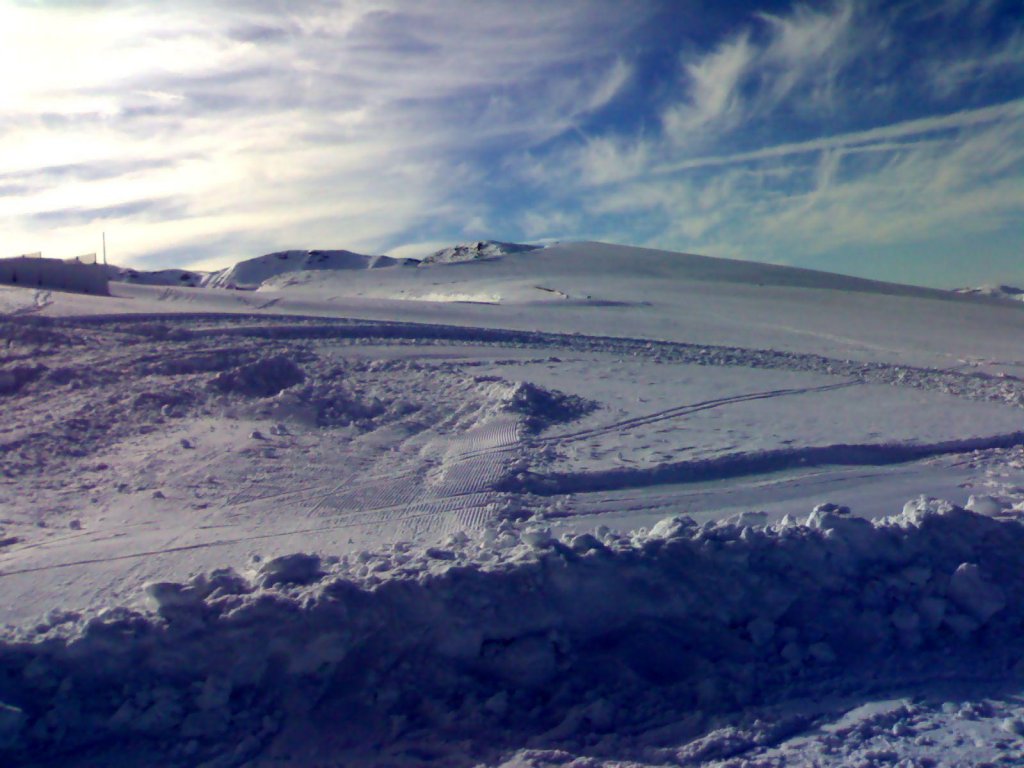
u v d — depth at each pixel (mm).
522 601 5375
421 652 5203
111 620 4926
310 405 12320
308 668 4965
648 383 16094
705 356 20422
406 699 4988
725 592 5719
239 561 6691
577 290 53562
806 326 31250
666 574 5707
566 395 14008
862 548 6172
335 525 7738
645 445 10914
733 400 14492
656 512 8391
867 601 5859
